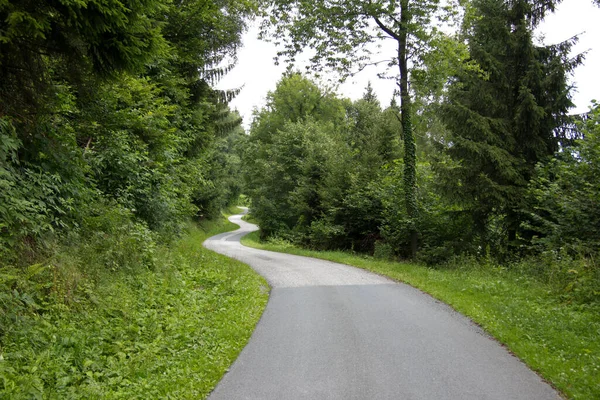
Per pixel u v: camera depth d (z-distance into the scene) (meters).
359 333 7.07
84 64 6.53
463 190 16.50
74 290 6.46
